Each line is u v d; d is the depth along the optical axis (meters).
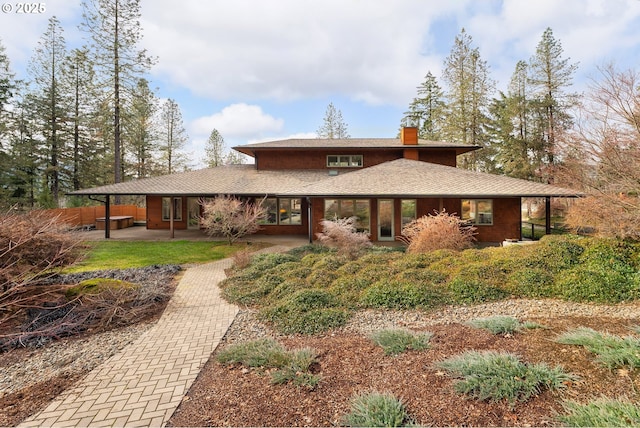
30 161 27.33
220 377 3.78
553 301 6.00
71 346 4.89
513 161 27.45
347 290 6.93
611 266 6.63
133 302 6.58
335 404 3.13
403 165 17.23
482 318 5.15
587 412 2.68
